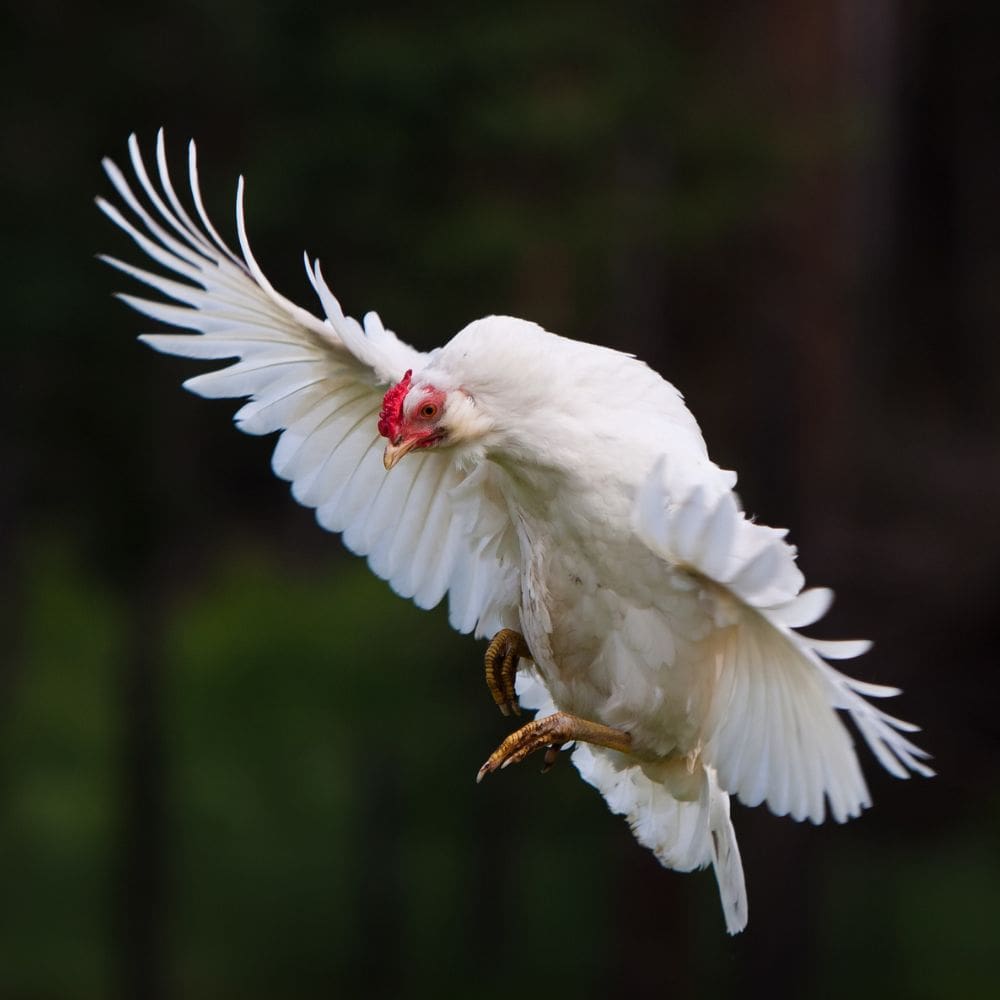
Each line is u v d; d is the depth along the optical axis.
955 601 18.66
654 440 6.15
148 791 19.36
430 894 20.41
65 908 20.92
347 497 7.02
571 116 14.84
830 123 16.59
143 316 16.69
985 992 19.28
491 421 6.27
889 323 23.48
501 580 6.87
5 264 16.20
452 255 15.13
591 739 6.28
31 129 16.55
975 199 24.69
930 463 20.56
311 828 21.77
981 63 24.50
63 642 23.45
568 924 20.02
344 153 15.07
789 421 17.33
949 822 21.64
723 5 17.00
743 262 17.33
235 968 20.00
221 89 16.59
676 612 6.05
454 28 14.95
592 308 16.06
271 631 23.59
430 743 19.25
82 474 17.61
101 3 16.42
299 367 6.82
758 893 18.55
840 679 5.51
